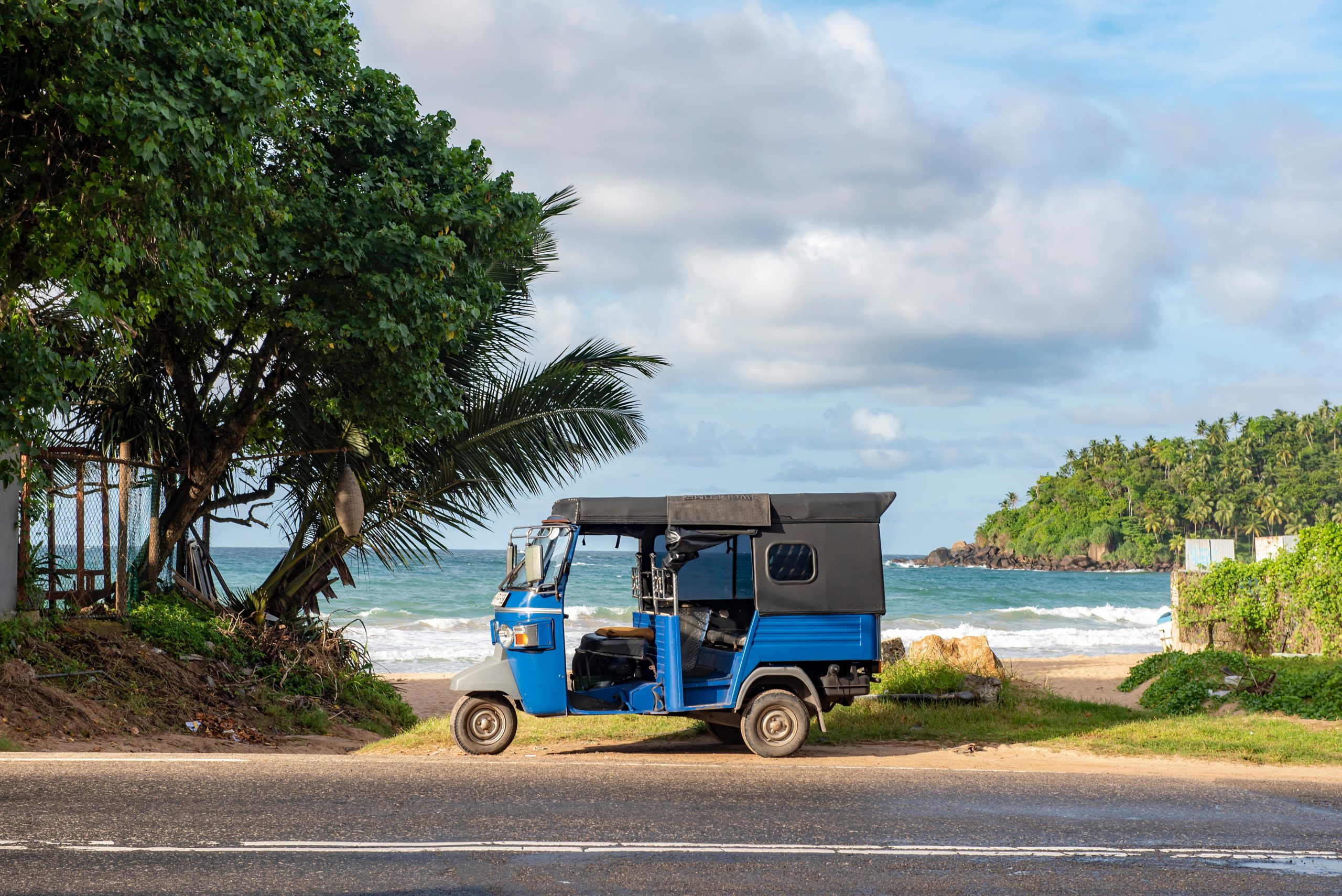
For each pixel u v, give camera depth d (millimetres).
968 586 87000
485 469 16359
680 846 5676
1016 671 22031
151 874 4840
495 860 5270
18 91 8773
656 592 9453
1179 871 5395
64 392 10328
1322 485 173250
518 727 11172
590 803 6766
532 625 9031
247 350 14781
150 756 8109
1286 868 5520
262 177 11227
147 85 8523
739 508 9281
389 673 24125
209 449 14328
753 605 9781
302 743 11602
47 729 9289
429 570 68562
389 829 5855
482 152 14406
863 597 9367
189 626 13367
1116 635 40719
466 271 13695
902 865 5402
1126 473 176375
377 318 12414
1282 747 10211
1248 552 167125
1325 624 17594
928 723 11359
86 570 12648
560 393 16141
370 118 13070
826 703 9586
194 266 9719
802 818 6457
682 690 9125
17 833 5504
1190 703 13711
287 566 16078
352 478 14391
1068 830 6293
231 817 6031
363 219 12328
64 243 9117
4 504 10734
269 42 9891
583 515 9266
